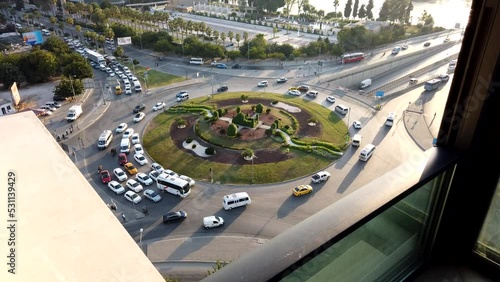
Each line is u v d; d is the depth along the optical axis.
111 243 1.60
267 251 0.90
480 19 1.35
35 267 1.47
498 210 1.59
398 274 1.56
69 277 1.43
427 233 1.60
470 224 1.63
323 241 0.93
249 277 0.83
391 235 1.40
